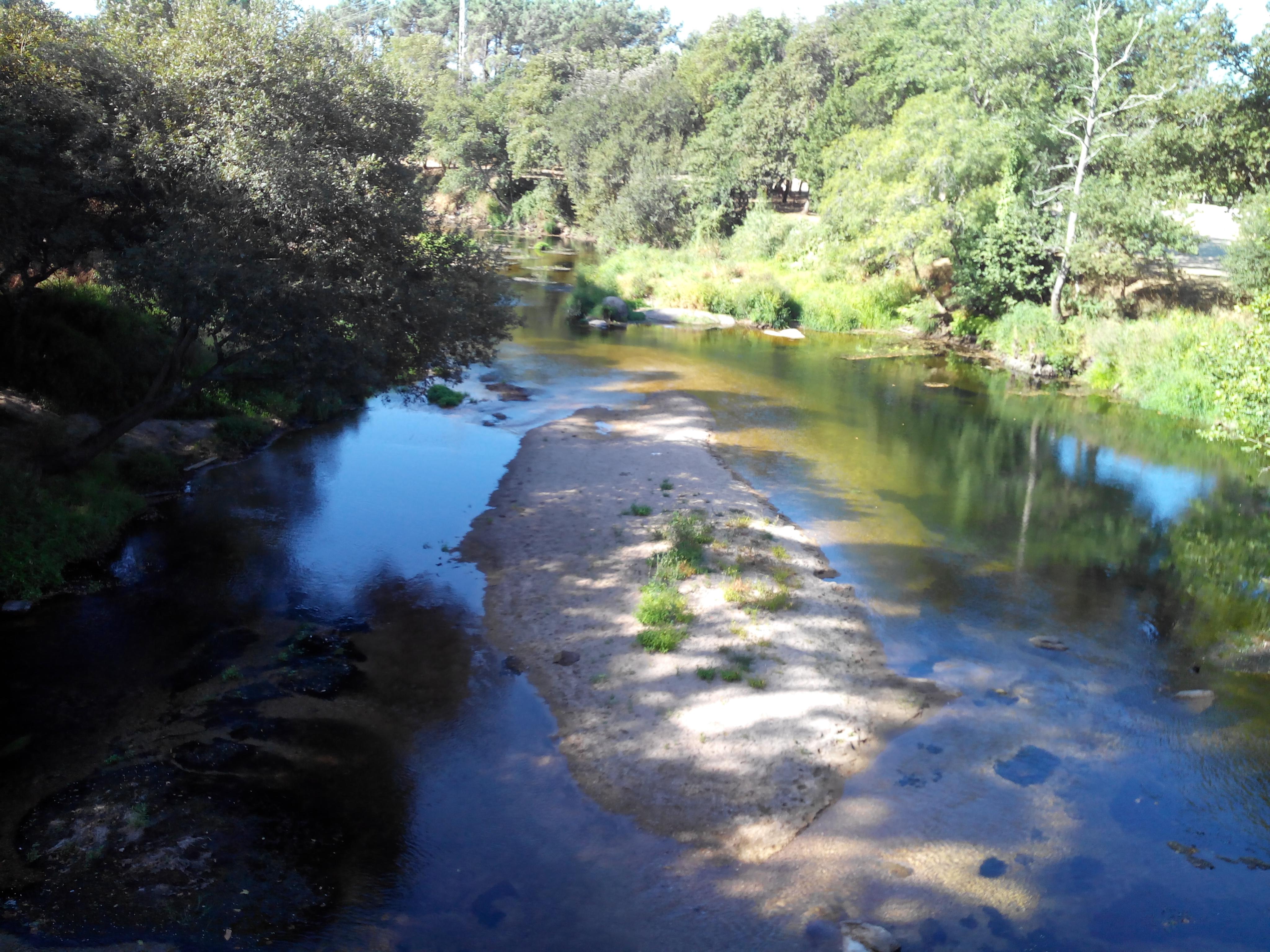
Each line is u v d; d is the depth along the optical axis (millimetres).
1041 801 12312
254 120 18344
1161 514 23984
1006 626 17375
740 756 12789
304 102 19703
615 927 9953
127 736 12758
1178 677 15742
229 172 17219
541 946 9656
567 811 11727
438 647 15531
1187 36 44156
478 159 98812
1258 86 42781
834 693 14508
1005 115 50938
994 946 9844
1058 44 49969
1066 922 10250
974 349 45500
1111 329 38969
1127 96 47250
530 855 10969
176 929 9602
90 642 15148
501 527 20531
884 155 49312
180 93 18219
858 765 12867
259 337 17984
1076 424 32750
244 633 15719
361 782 12109
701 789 12141
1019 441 30484
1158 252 40281
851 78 73812
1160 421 33500
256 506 21516
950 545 21297
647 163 73062
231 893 10125
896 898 10484
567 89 96250
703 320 50000
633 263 62219
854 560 20125
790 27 88375
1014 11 58438
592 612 16609
